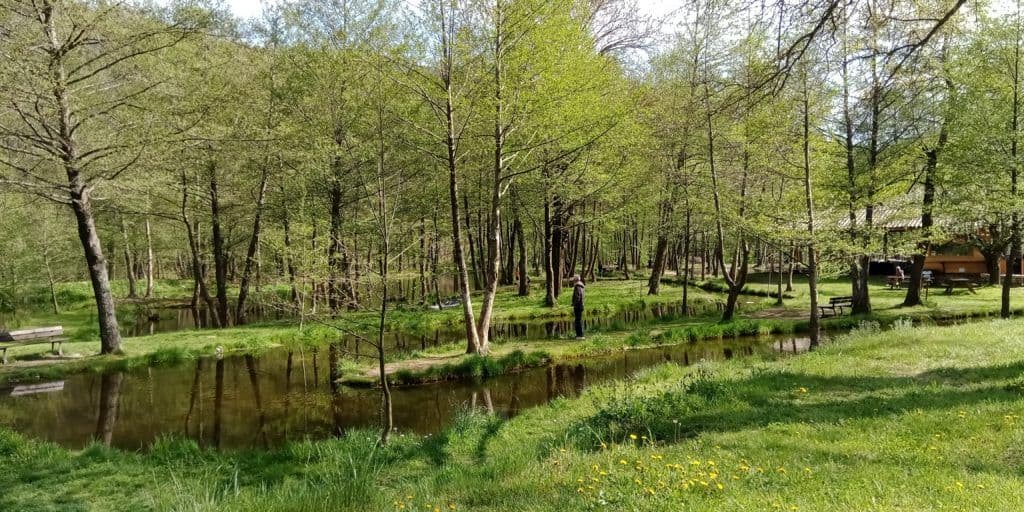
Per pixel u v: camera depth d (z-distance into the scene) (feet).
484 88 44.78
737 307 78.18
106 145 47.57
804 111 43.60
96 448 26.00
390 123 47.11
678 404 25.36
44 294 97.71
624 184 71.41
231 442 29.40
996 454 16.02
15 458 24.97
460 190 76.33
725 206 57.98
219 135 53.31
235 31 53.01
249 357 52.13
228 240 90.74
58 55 42.11
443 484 18.90
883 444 17.76
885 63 18.51
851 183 56.90
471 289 119.55
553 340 55.26
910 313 64.18
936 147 62.03
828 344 40.91
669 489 14.57
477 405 35.37
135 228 107.55
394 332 65.77
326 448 25.45
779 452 17.70
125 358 48.03
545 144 47.57
